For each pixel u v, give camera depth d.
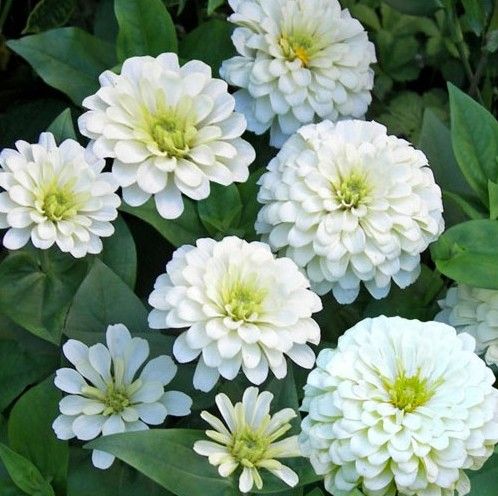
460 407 0.66
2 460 0.74
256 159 0.89
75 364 0.73
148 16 0.85
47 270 0.78
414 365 0.68
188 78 0.78
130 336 0.74
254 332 0.70
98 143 0.75
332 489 0.68
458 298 0.79
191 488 0.69
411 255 0.77
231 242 0.73
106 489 0.73
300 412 0.77
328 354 0.69
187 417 0.77
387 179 0.75
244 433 0.69
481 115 0.81
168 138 0.76
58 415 0.73
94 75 0.87
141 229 0.86
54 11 0.95
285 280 0.72
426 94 1.01
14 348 0.78
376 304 0.81
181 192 0.77
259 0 0.85
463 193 0.84
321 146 0.77
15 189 0.73
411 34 1.02
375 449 0.65
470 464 0.66
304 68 0.84
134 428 0.72
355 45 0.86
